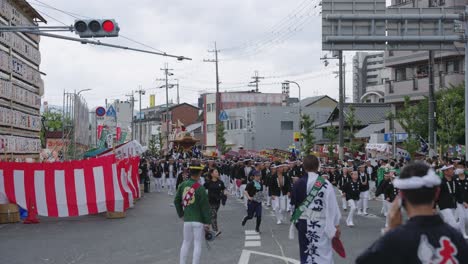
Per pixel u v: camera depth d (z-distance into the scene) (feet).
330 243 26.71
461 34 67.62
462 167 46.26
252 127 257.55
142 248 42.04
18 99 84.74
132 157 89.81
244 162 90.79
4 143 75.87
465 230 48.16
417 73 141.08
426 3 133.28
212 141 290.15
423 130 120.78
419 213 11.42
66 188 62.13
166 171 104.58
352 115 161.07
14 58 82.74
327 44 67.00
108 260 37.35
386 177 56.70
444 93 118.32
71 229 54.60
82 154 108.17
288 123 260.42
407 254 11.06
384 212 64.49
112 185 63.52
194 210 31.30
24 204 60.70
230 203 84.17
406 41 67.10
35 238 48.44
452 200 41.19
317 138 252.83
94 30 46.01
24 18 88.94
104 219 62.95
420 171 11.52
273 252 39.52
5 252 41.16
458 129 109.50
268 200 77.77
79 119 108.99
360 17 66.33
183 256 31.45
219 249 41.09
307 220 26.66
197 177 31.83
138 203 84.17
